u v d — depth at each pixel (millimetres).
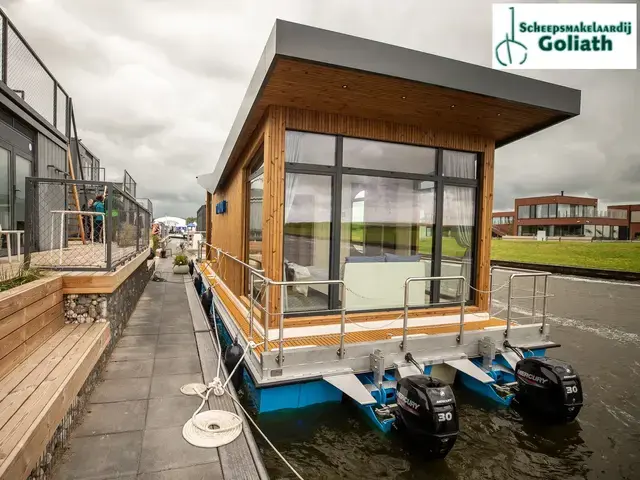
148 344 5180
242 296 6652
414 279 4176
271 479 3020
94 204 7996
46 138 7133
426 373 4387
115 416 3154
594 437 3928
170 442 2777
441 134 5473
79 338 3617
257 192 5930
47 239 6930
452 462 3383
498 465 3389
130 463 2520
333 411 3859
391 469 3223
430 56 3922
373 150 5168
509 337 4746
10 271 3863
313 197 4875
